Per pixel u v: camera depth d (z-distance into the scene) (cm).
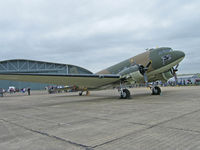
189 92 1766
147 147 330
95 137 411
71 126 540
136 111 747
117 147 338
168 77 1544
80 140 395
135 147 333
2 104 1556
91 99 1630
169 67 1382
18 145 385
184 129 432
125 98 1397
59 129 509
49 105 1259
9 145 388
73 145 365
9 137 454
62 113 827
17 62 6581
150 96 1495
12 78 1280
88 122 584
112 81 1445
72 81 1414
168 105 876
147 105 922
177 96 1373
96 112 792
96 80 1395
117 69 1620
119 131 449
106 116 675
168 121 525
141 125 496
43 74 1204
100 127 504
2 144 397
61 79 1341
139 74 1292
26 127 562
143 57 1453
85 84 1541
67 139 408
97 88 1838
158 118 576
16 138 441
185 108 755
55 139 414
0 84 6250
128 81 1362
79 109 938
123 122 550
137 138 385
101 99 1545
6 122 675
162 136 388
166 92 1886
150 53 1423
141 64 1430
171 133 406
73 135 438
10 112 976
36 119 703
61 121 630
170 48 1398
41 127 549
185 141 351
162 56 1356
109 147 341
